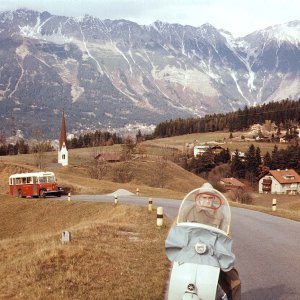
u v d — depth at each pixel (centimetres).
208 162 16562
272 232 1983
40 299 893
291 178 13875
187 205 767
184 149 19625
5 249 1512
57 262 1145
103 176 10969
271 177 13912
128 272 1112
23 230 4284
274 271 1216
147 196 5422
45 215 4456
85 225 2055
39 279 1023
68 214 4272
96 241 1517
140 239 1620
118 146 17975
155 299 923
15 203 4869
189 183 11481
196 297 654
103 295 929
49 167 11806
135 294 945
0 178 8825
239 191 9062
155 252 1371
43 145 11850
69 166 11750
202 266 674
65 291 941
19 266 1134
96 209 4122
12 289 962
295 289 1046
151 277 1078
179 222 757
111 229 1831
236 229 2080
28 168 9156
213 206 754
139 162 12606
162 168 11138
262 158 17038
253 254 1451
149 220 2362
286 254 1455
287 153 16150
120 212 3072
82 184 7306
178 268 682
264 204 8994
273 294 1005
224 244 702
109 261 1209
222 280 712
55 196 5900
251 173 15412
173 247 703
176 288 671
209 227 715
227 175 15675
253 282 1103
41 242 1548
